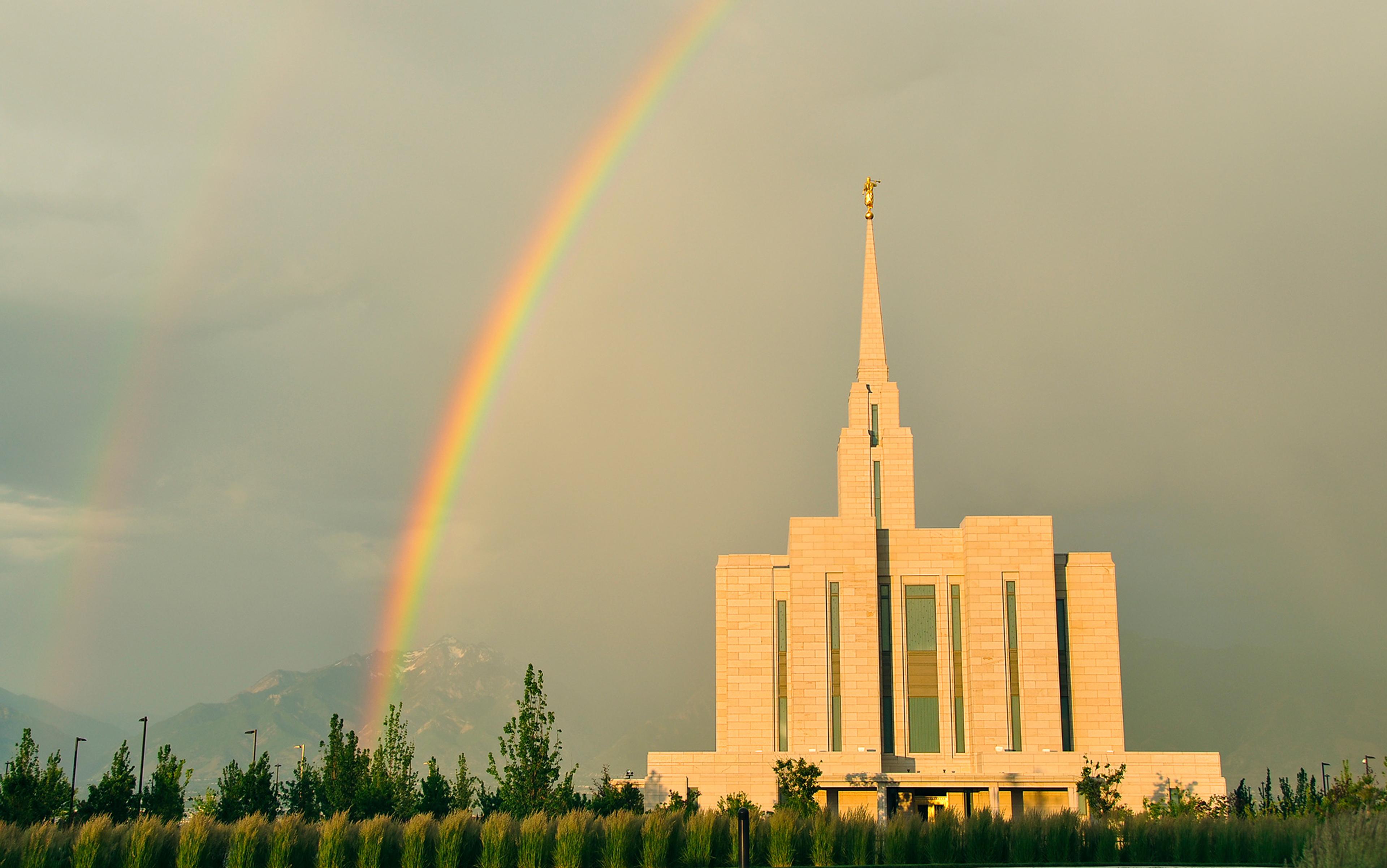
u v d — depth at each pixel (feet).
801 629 402.31
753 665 408.67
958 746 393.91
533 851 229.66
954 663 401.08
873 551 405.59
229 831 230.48
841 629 401.08
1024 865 236.43
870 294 466.29
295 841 227.61
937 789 370.32
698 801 362.53
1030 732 380.99
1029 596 391.24
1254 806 349.41
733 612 413.59
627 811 256.32
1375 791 269.64
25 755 251.80
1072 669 393.70
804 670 399.65
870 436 447.83
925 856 241.55
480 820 253.24
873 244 472.85
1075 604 398.83
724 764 374.02
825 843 238.07
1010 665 387.34
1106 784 341.41
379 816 240.53
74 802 253.44
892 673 400.47
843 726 392.47
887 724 398.62
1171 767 362.94
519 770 276.00
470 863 235.20
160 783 266.77
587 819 241.14
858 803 371.15
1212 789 359.87
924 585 408.87
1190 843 244.83
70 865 215.31
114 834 220.64
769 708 404.57
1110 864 239.71
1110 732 388.37
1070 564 402.11
